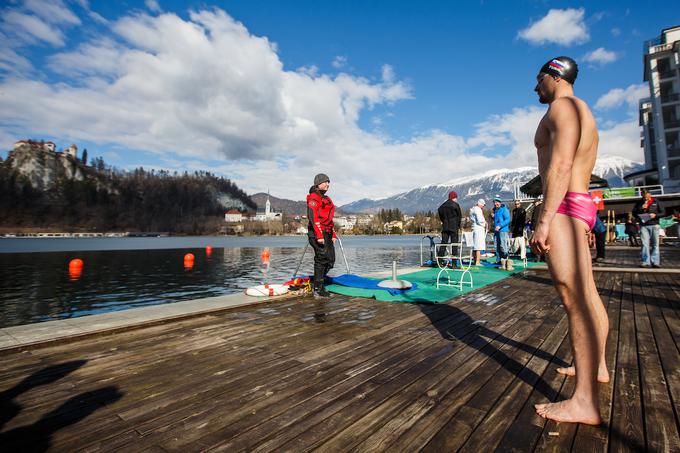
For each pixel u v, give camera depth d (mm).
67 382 2463
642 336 3414
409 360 2855
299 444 1707
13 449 1670
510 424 1875
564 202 1965
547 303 5051
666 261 10164
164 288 13859
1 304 10820
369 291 5902
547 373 2551
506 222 9555
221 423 1914
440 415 1976
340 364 2785
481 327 3832
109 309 10102
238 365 2779
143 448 1688
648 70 34312
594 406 1855
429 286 6574
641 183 39938
